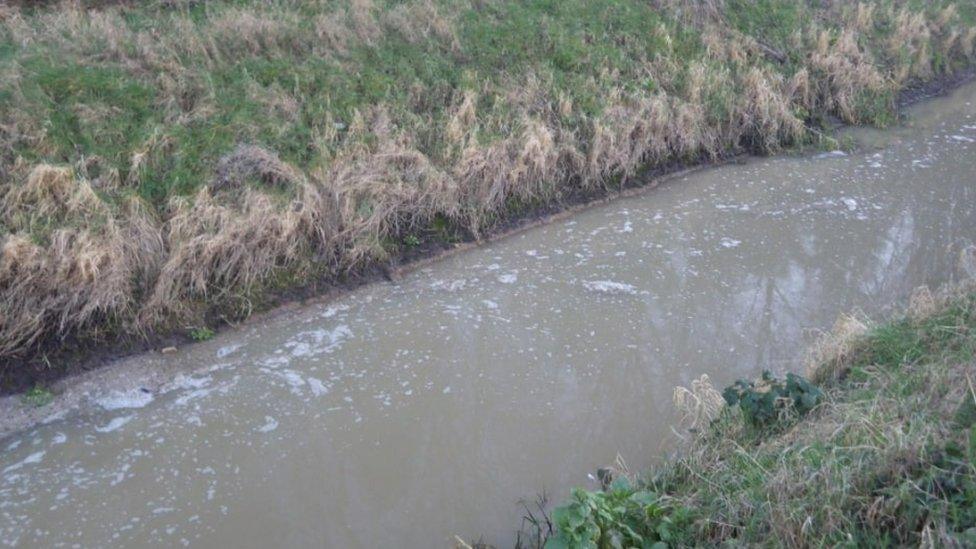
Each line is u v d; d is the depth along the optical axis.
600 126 10.62
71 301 7.30
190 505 5.95
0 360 7.05
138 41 9.64
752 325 8.09
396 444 6.55
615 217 10.16
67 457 6.38
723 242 9.56
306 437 6.60
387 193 9.03
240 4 11.05
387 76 10.31
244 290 8.11
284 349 7.65
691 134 11.47
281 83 9.75
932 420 5.02
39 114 8.15
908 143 12.66
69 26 9.79
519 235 9.70
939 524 4.26
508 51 11.46
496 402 7.01
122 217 7.78
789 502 4.71
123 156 8.22
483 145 9.73
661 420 6.83
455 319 8.09
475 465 6.35
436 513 5.92
